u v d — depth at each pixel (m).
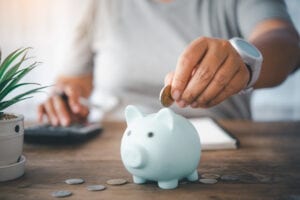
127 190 0.46
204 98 0.52
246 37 1.11
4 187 0.48
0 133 0.49
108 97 1.25
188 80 0.52
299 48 0.84
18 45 1.91
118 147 0.70
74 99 0.95
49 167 0.56
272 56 0.76
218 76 0.51
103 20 1.31
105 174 0.53
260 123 0.93
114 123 0.95
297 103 1.81
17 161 0.52
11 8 1.90
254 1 1.12
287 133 0.81
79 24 1.33
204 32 1.22
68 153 0.65
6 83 0.51
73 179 0.50
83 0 1.44
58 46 1.85
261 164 0.57
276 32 0.88
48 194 0.45
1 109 0.52
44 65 1.88
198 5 1.23
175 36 1.22
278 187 0.47
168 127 0.47
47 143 0.73
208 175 0.52
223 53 0.52
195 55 0.51
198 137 0.49
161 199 0.43
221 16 1.21
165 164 0.45
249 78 0.57
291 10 1.73
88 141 0.75
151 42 1.24
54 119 0.87
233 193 0.45
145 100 1.21
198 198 0.43
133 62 1.24
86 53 1.33
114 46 1.27
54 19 1.86
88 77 1.33
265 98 1.82
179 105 0.54
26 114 1.92
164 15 1.24
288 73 0.79
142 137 0.46
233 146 0.67
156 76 1.22
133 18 1.27
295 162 0.58
